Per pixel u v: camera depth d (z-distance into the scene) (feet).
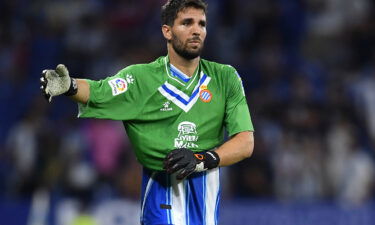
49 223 126.11
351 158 140.15
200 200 59.11
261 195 136.15
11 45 168.55
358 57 171.94
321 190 138.21
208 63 59.41
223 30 171.94
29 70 165.17
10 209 126.11
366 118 153.38
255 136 139.95
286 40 174.81
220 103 58.65
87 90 55.52
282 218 127.75
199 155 55.62
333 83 155.12
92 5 176.55
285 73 164.14
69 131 140.46
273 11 175.52
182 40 57.00
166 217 58.18
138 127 57.57
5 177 137.59
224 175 133.59
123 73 57.72
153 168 58.08
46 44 168.86
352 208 128.36
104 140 138.00
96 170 135.13
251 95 153.79
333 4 180.55
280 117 147.74
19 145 136.98
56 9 175.63
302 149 140.26
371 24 176.65
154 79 57.72
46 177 129.59
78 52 166.30
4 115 155.43
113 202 126.52
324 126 144.87
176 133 57.47
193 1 57.06
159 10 175.22
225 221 127.34
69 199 127.13
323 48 173.47
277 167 138.82
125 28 172.14
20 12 175.63
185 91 57.82
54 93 53.47
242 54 167.94
